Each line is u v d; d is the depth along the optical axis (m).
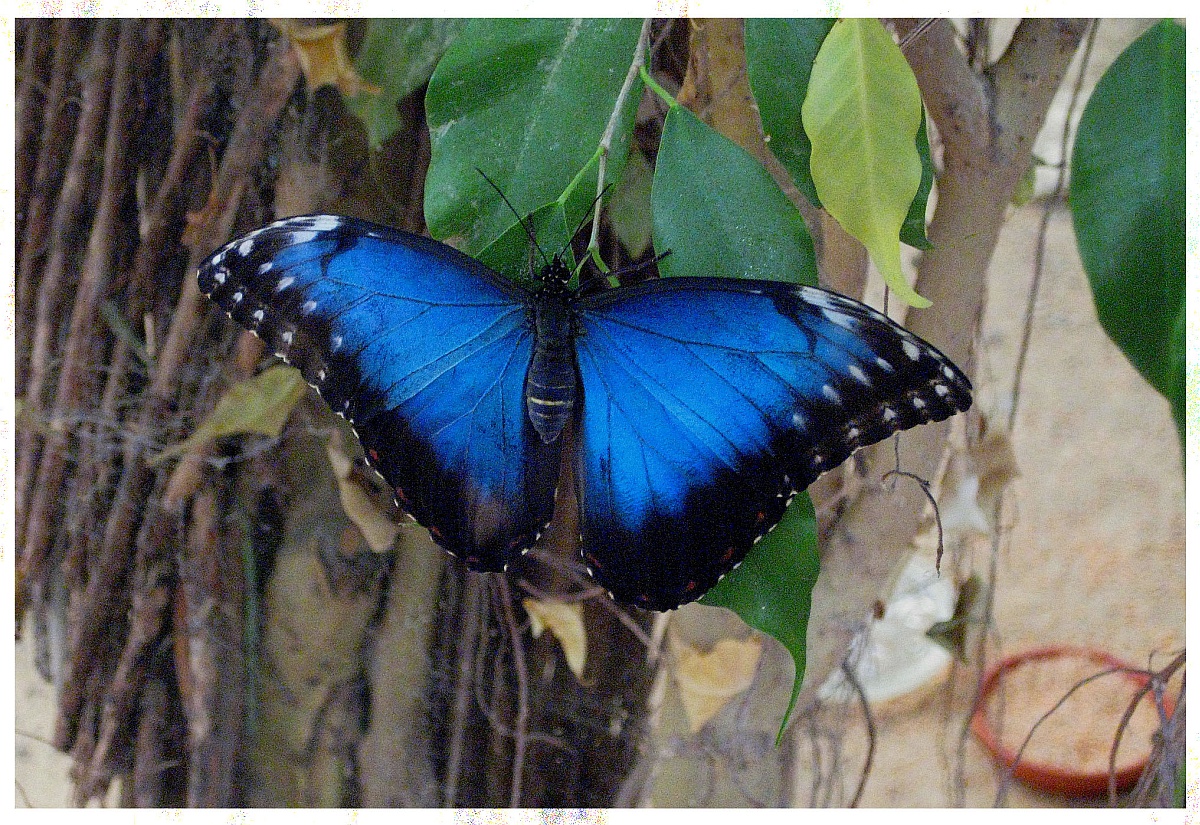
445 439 0.35
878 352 0.32
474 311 0.35
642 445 0.34
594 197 0.31
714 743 0.40
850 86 0.29
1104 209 0.32
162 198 0.42
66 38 0.42
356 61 0.38
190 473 0.43
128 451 0.43
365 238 0.34
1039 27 0.34
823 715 0.42
